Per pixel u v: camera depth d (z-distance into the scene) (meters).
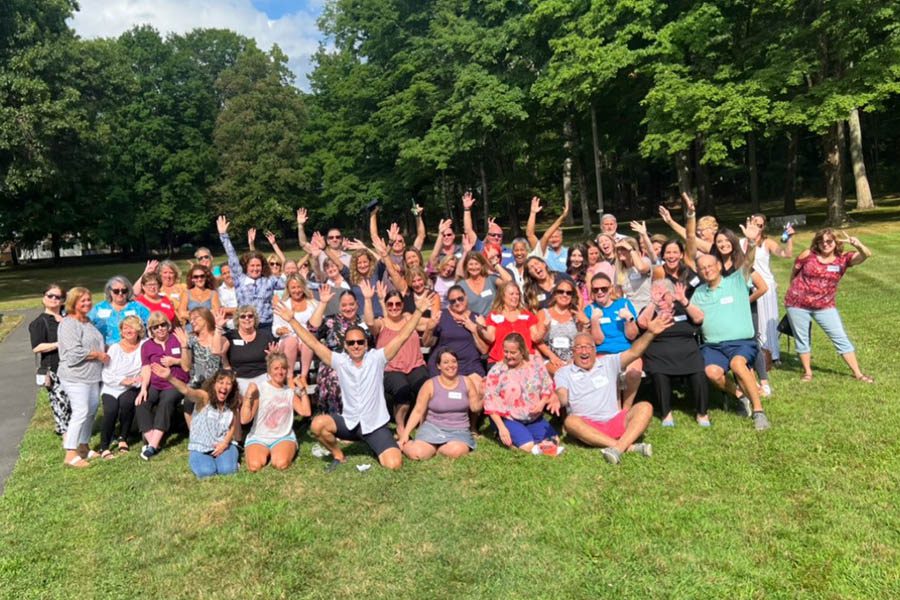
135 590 3.65
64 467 5.74
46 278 30.12
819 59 20.92
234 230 46.72
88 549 4.16
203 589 3.62
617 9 22.67
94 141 23.64
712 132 21.02
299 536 4.15
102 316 7.05
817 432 5.21
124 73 25.94
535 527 4.07
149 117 47.25
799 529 3.79
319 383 5.97
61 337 5.82
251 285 7.68
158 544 4.18
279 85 48.06
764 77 20.12
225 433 5.59
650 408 5.36
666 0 23.77
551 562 3.65
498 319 6.29
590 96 24.86
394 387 6.11
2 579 3.82
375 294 7.43
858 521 3.82
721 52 23.11
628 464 4.96
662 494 4.39
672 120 21.73
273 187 45.62
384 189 38.59
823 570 3.38
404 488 4.84
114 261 47.78
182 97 49.72
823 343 8.29
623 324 6.27
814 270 6.60
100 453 6.09
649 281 6.72
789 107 19.80
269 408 5.68
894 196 35.03
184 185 47.62
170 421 6.11
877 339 8.06
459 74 28.97
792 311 6.84
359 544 4.01
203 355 6.38
